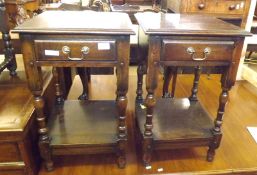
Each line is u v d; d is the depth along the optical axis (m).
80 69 1.54
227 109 1.66
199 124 1.20
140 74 1.37
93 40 0.86
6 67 1.35
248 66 2.23
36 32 0.82
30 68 0.89
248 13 1.72
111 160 1.19
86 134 1.10
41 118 1.00
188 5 1.62
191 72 1.65
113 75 2.12
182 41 0.90
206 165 1.17
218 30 0.90
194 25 0.97
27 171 1.04
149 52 0.91
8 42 1.33
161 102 1.41
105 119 1.22
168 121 1.22
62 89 1.50
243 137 1.38
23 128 0.94
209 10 1.64
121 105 0.98
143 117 1.27
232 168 1.16
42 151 1.05
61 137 1.08
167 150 1.25
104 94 1.81
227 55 0.94
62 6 2.12
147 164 1.14
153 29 0.87
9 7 1.48
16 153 0.99
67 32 0.83
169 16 1.17
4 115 1.02
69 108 1.31
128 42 0.87
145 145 1.08
